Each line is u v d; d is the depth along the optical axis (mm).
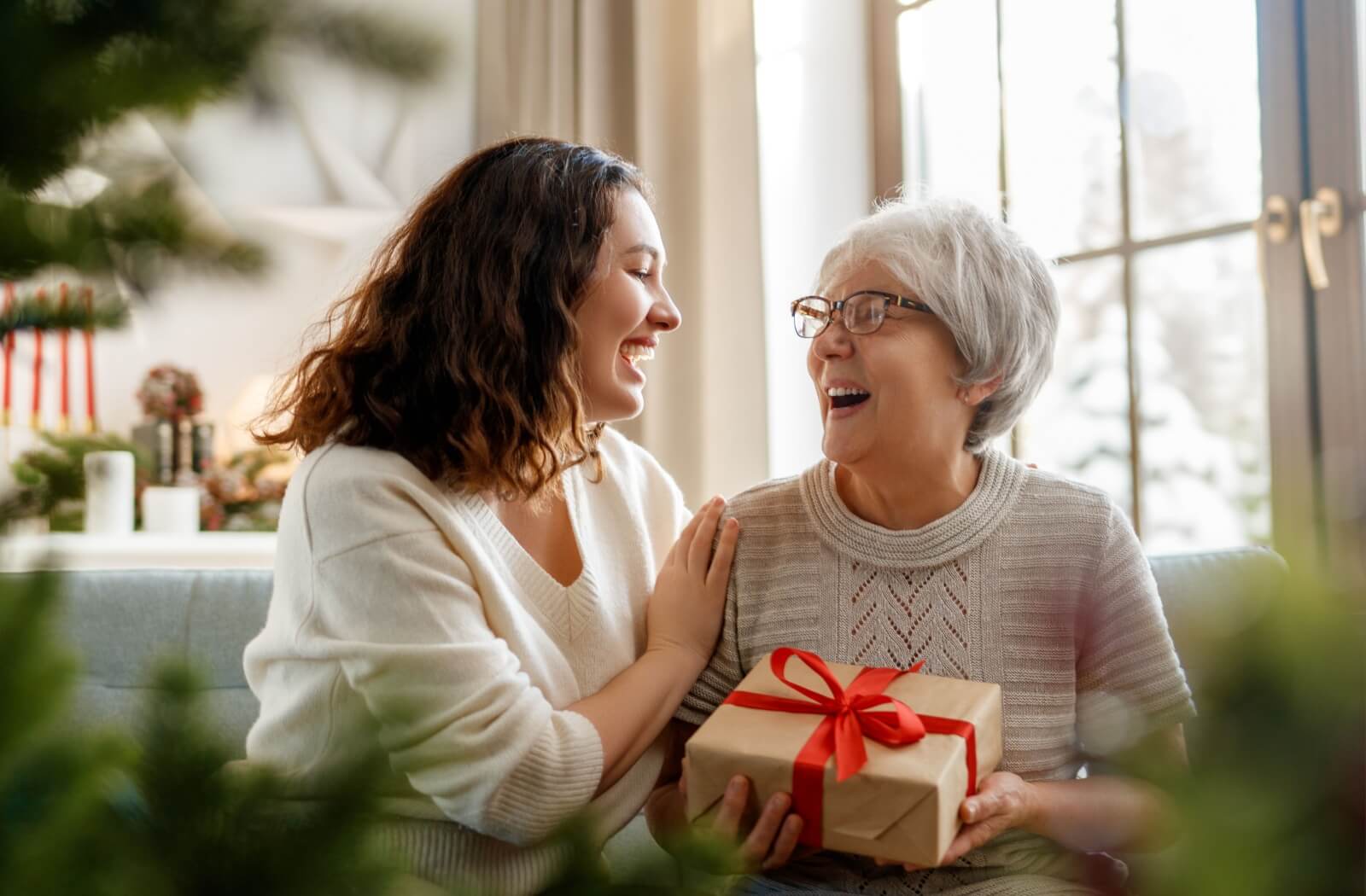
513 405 1192
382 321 1252
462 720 1025
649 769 1264
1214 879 293
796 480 1370
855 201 2588
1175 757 347
